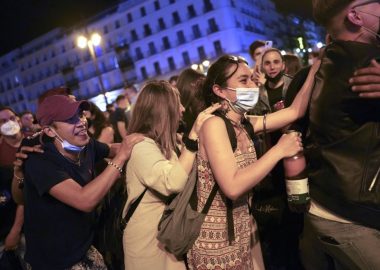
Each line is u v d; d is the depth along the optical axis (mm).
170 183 2031
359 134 1537
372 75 1451
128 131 2434
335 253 1762
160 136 2344
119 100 7988
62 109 2139
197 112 2877
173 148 2424
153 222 2229
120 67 50719
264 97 3531
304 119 2143
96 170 3299
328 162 1636
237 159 1982
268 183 2566
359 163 1550
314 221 1793
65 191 2053
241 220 2061
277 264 2865
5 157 3857
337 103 1572
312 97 1738
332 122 1605
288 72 4570
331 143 1631
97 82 53031
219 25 43594
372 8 1523
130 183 2262
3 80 64812
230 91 2021
